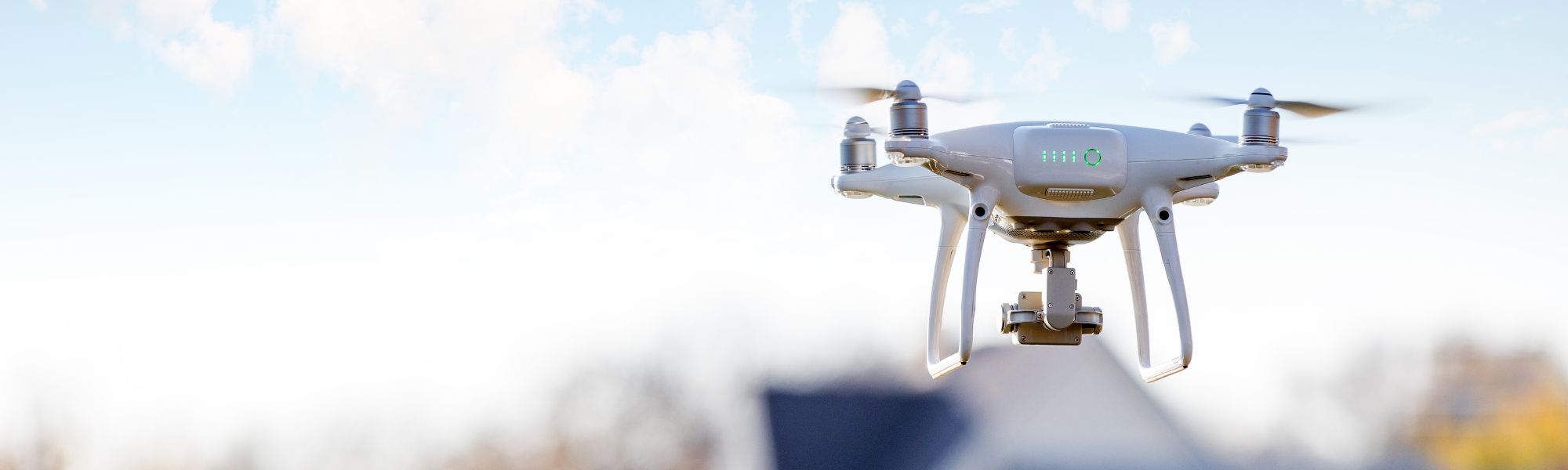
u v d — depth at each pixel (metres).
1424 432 14.30
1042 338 7.75
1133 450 13.65
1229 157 6.96
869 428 14.25
